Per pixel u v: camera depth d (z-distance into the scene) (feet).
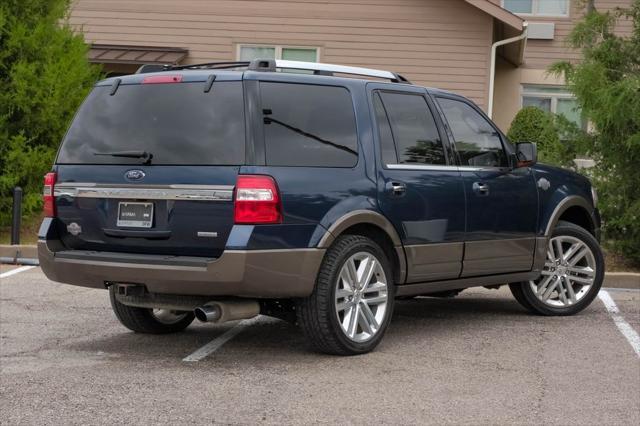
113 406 19.04
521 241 28.71
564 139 42.22
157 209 22.54
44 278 36.91
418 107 26.35
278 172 22.02
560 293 30.35
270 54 66.85
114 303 26.00
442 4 65.31
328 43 66.49
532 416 18.67
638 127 39.17
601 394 20.39
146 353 24.12
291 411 18.76
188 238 22.12
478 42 65.26
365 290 23.89
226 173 21.79
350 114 24.09
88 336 26.25
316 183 22.67
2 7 45.24
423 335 26.76
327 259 22.95
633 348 25.21
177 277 21.93
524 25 62.59
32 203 46.62
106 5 67.21
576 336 26.81
